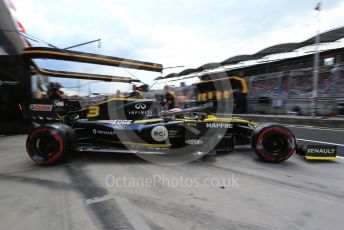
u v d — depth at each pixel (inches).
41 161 135.5
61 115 214.5
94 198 93.9
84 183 109.8
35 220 77.0
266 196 95.6
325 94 465.4
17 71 256.2
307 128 327.6
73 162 144.2
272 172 125.3
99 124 155.2
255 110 541.6
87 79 262.2
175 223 75.5
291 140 138.6
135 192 99.7
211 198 93.7
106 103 163.9
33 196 95.7
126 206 86.9
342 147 189.9
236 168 132.3
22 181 112.6
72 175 121.0
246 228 72.7
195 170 129.1
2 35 338.3
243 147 185.3
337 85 452.8
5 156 161.2
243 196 95.6
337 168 132.2
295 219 78.0
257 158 153.6
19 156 161.0
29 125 273.1
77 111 175.5
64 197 94.8
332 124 335.0
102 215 80.4
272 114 511.2
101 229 72.1
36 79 313.4
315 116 414.3
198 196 95.7
